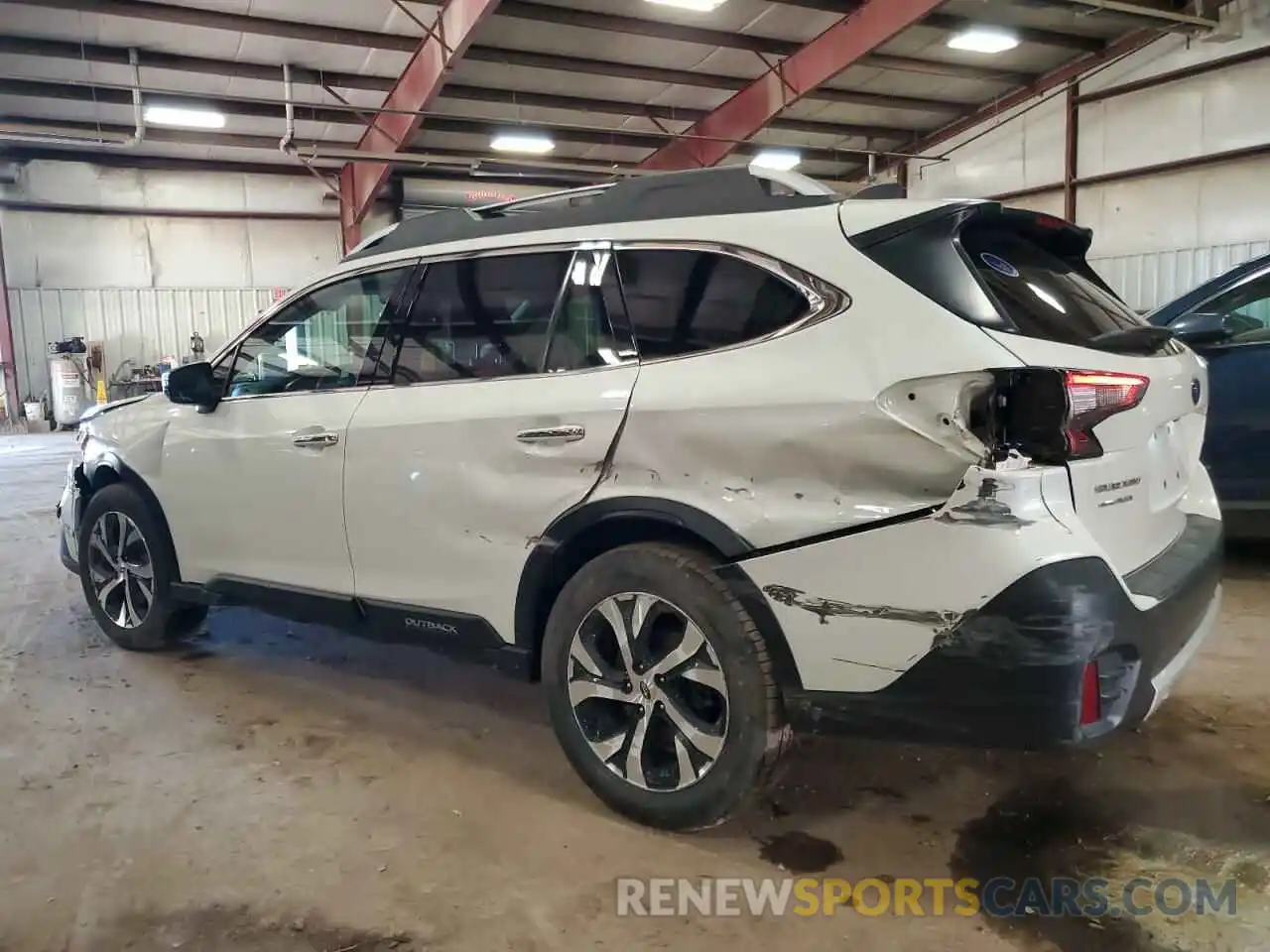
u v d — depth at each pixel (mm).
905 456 2092
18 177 16156
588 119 15578
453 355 2969
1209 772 2828
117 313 17156
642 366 2539
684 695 2486
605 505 2529
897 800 2715
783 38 13180
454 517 2844
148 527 3893
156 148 16219
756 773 2338
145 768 2979
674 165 16766
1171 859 2379
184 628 4125
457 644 2922
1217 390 4582
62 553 4527
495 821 2619
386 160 14539
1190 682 3482
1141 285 13969
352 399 3158
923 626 2080
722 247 2504
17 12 11031
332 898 2258
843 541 2166
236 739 3203
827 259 2332
